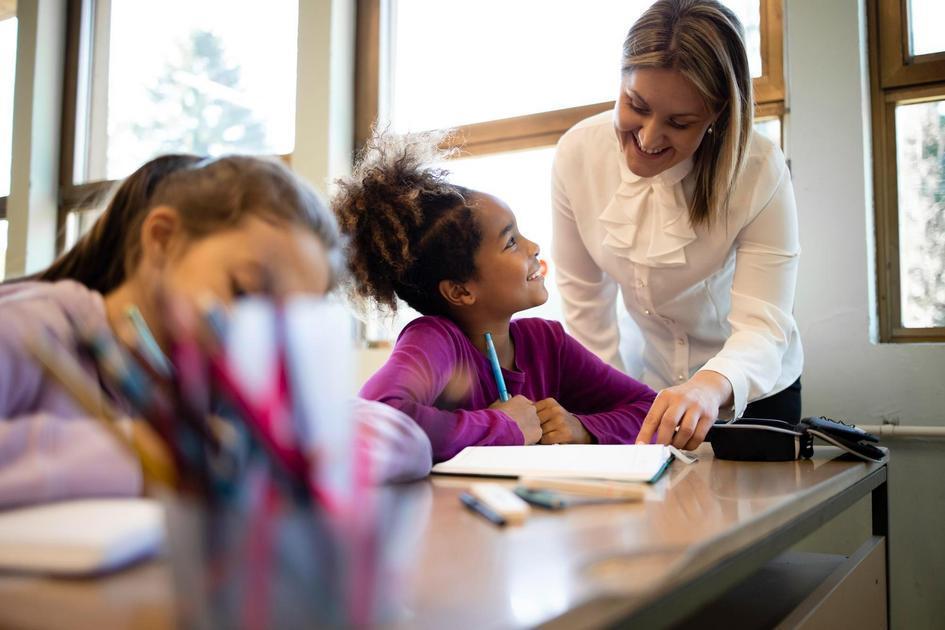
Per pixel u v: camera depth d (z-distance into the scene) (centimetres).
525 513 52
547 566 39
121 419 36
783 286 136
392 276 125
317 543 25
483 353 126
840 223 180
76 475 44
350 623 25
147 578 34
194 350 26
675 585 40
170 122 297
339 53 254
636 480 72
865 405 175
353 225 123
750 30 198
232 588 24
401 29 257
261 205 60
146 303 58
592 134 148
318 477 26
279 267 57
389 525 26
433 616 30
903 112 186
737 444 95
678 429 102
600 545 44
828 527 175
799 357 150
